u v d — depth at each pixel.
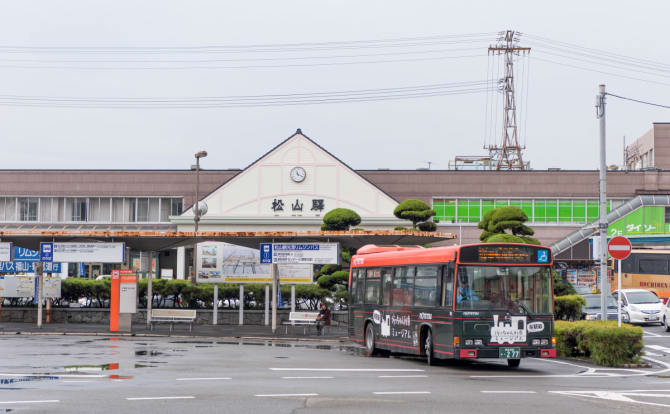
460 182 68.56
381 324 24.30
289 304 43.12
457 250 20.06
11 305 42.81
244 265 38.88
